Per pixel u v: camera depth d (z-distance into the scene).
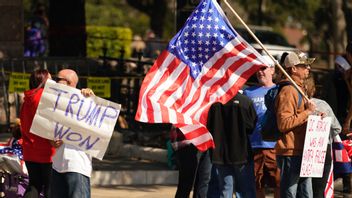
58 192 15.38
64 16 35.59
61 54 35.50
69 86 15.23
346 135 19.39
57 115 15.21
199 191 17.86
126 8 86.75
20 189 17.62
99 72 29.75
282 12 74.19
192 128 16.17
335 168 18.58
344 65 24.05
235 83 16.19
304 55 15.98
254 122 16.83
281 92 15.62
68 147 15.24
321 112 16.00
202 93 16.28
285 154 15.77
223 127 16.78
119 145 26.28
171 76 16.28
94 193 20.86
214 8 16.28
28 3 68.19
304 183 16.17
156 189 21.70
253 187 17.05
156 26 63.41
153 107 16.06
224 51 16.23
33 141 16.55
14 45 30.05
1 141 25.06
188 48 16.30
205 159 17.75
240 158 16.70
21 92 27.14
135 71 31.09
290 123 15.41
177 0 22.05
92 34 50.88
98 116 15.23
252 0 75.12
